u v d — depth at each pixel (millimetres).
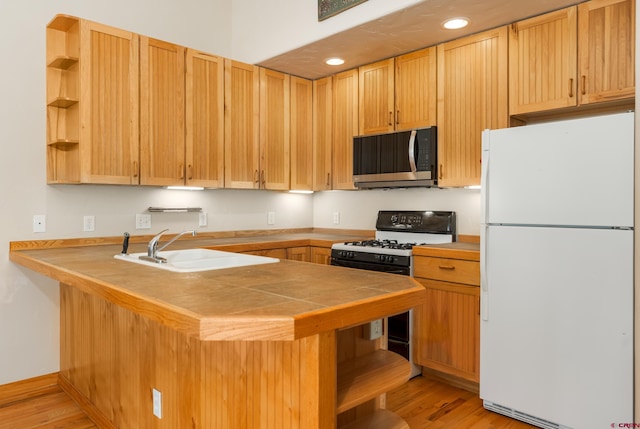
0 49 2586
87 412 2438
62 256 2334
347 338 1593
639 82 1948
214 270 1845
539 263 2205
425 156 3072
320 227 4273
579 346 2076
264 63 3508
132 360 2027
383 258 2945
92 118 2621
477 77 2857
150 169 2881
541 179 2195
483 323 2428
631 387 1934
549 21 2535
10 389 2664
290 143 3771
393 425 1556
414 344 2904
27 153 2682
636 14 1970
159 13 3289
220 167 3264
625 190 1943
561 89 2482
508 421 2332
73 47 2674
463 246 2848
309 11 3088
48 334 2801
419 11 2578
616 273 1967
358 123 3572
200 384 1617
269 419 1343
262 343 1358
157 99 2918
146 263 2041
